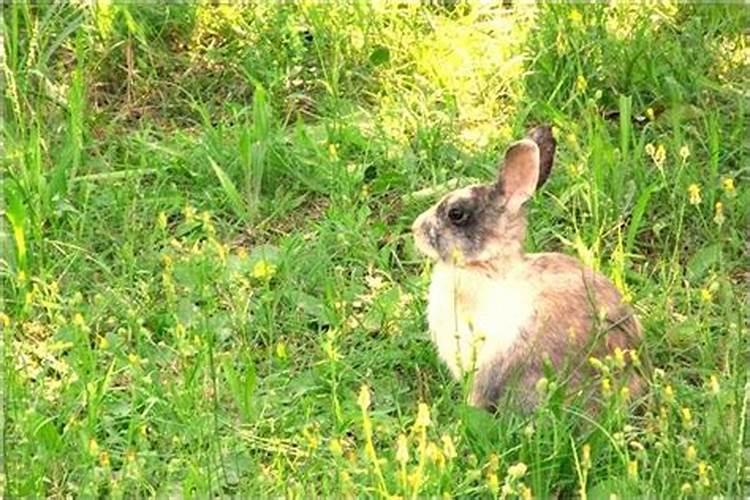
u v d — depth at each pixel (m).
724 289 10.88
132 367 10.16
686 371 10.53
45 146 12.50
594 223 11.52
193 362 10.48
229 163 12.41
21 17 13.73
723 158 12.43
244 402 10.07
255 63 13.49
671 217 11.86
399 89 13.23
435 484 9.07
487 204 10.08
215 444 9.63
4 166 11.95
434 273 10.26
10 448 9.66
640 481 9.21
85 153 12.65
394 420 10.12
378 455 9.69
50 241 11.59
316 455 9.61
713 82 13.11
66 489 9.63
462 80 13.34
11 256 11.38
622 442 9.16
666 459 9.30
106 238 11.81
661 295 10.97
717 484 9.13
